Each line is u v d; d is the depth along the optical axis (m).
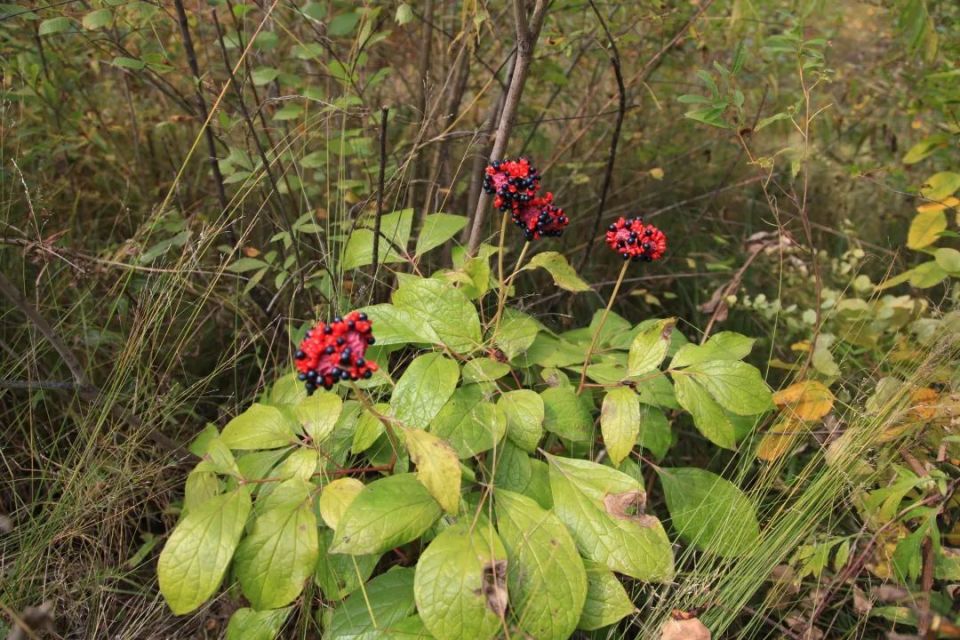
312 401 0.63
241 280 1.00
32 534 0.72
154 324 0.90
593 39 1.10
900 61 1.33
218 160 0.92
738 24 1.09
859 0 1.29
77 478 0.77
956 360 0.74
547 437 0.77
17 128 1.02
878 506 0.69
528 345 0.70
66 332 0.90
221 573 0.53
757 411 0.64
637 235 0.65
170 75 1.17
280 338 0.99
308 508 0.57
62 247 0.84
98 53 1.03
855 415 0.76
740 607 0.65
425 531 0.60
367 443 0.62
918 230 0.82
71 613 0.72
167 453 0.81
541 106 1.23
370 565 0.62
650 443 0.71
